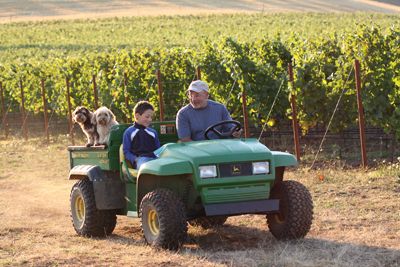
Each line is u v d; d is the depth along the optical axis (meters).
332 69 32.16
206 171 15.10
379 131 33.03
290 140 35.56
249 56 35.16
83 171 17.84
